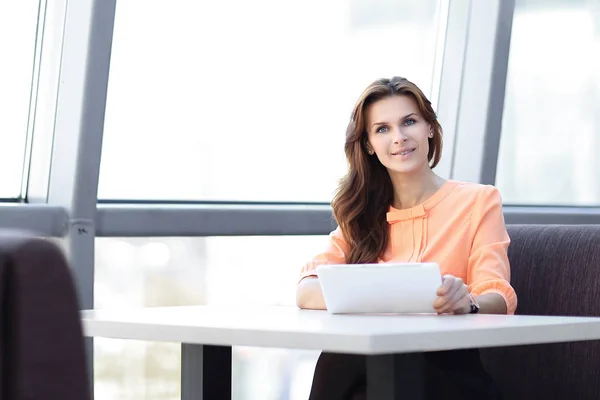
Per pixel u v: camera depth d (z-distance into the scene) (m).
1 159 3.70
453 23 4.90
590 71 5.48
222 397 2.40
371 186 2.99
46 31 3.69
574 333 1.98
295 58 4.38
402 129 2.86
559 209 5.33
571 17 5.39
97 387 3.76
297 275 4.33
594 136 5.52
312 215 4.20
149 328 2.10
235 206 4.05
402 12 4.80
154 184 3.96
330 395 2.58
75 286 0.94
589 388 2.73
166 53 3.99
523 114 5.23
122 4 3.85
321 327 1.84
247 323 2.02
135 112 3.90
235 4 4.19
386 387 1.85
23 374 0.89
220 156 4.16
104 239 3.75
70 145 3.51
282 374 4.29
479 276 2.74
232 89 4.19
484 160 4.74
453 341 1.75
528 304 2.96
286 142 4.36
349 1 4.57
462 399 2.47
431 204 2.91
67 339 0.92
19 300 0.90
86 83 3.46
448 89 4.91
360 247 2.97
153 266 3.89
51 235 3.46
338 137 4.54
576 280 2.84
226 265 4.10
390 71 4.78
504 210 5.01
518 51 5.18
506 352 2.96
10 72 3.68
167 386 3.96
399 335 1.67
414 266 2.28
